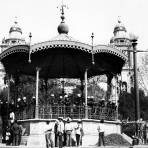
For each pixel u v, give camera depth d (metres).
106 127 26.08
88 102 26.45
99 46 25.77
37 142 23.66
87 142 24.05
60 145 20.81
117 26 94.25
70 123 22.83
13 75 29.16
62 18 28.25
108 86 29.62
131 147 20.36
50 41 24.73
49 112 25.12
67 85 42.62
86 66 26.41
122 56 27.22
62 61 30.02
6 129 25.02
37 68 26.06
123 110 53.59
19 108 27.09
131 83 58.03
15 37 83.62
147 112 56.97
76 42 24.94
